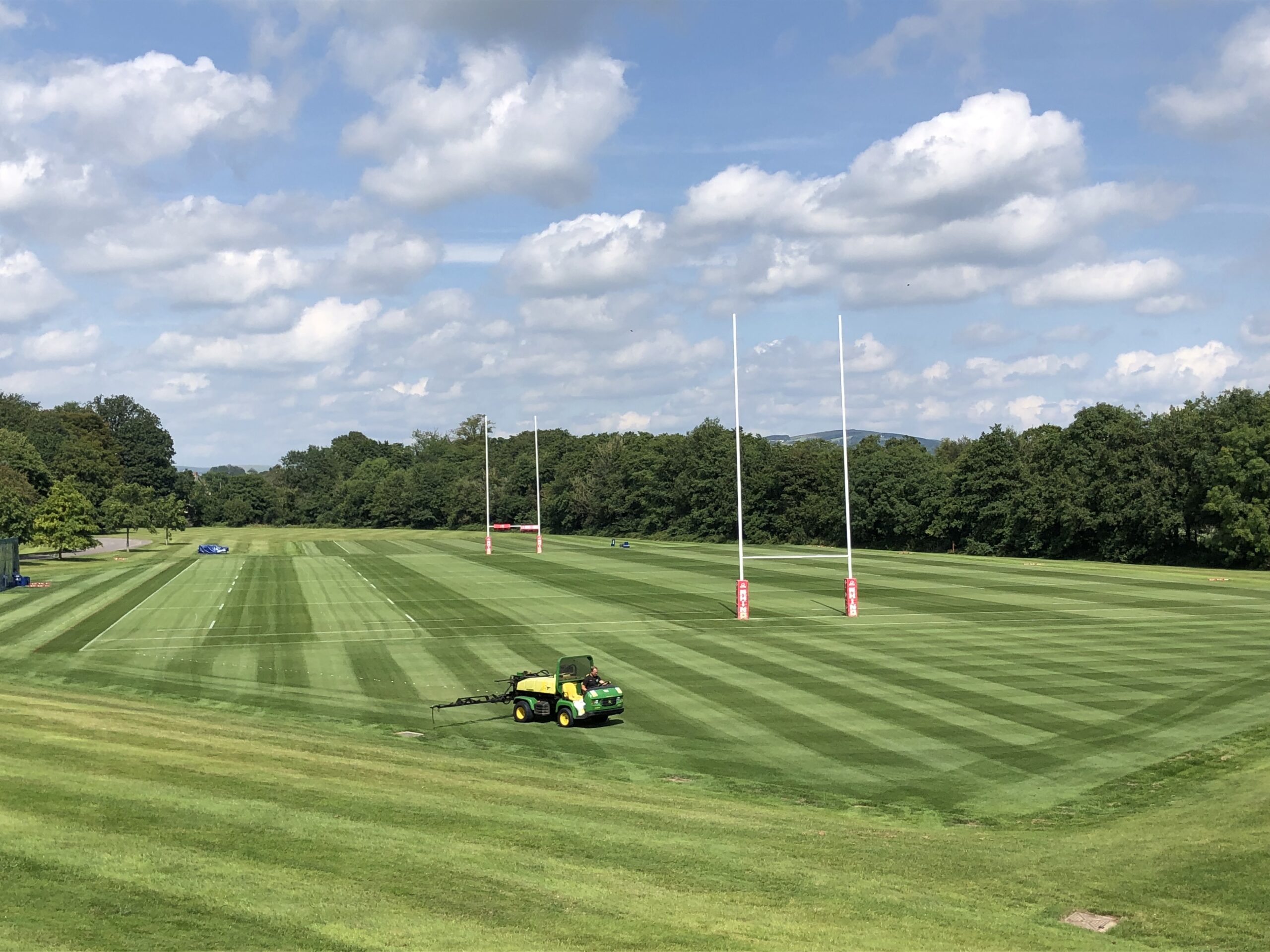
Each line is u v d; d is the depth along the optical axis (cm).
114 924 1569
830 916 1819
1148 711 3909
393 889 1812
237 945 1534
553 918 1731
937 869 2152
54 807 2098
